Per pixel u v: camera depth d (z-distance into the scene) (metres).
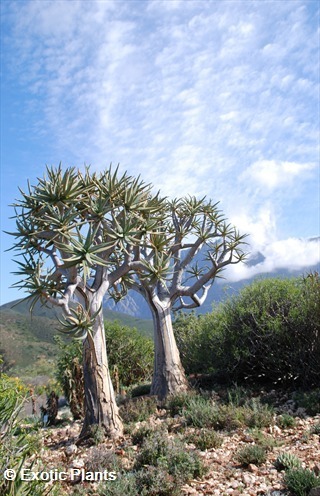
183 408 9.15
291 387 10.81
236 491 4.88
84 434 8.46
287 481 4.85
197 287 12.69
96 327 9.02
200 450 6.61
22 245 9.09
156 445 6.15
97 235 9.83
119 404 11.50
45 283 8.27
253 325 11.79
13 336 38.00
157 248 10.66
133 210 9.91
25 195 9.49
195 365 14.90
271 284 12.83
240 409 8.30
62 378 12.60
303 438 6.56
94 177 10.13
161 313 12.12
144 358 16.81
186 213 13.28
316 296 10.71
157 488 5.01
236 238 13.00
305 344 10.47
